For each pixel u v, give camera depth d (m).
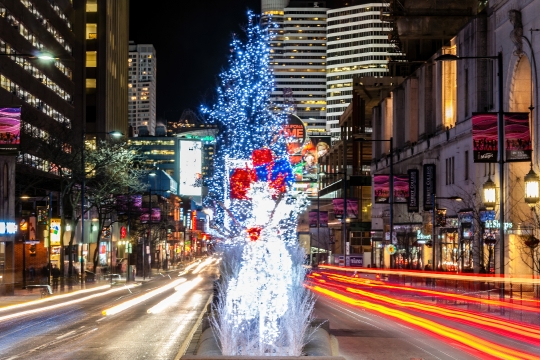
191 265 158.00
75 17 128.75
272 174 14.49
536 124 48.84
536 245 42.88
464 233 60.31
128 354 19.38
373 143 105.62
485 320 29.09
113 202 83.75
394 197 68.38
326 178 167.00
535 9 49.44
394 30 101.81
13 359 18.75
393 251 67.56
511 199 52.03
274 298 12.13
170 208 169.00
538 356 18.59
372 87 125.31
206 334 14.53
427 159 72.12
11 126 38.69
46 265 72.94
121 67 164.12
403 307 35.97
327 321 15.31
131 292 55.03
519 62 52.69
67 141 72.19
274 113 58.38
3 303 42.81
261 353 11.23
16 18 87.62
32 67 94.44
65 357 18.95
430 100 76.25
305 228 106.62
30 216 65.19
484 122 37.03
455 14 99.12
